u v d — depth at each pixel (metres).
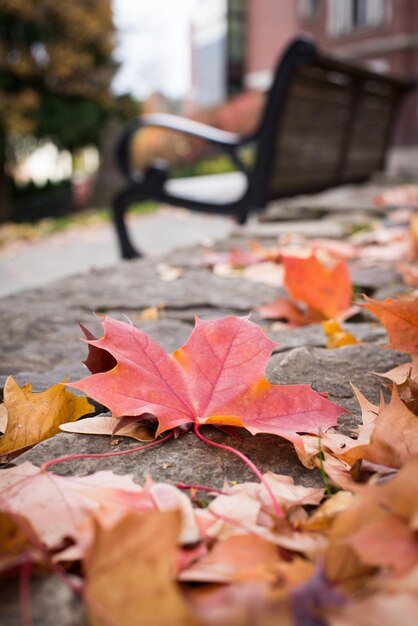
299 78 1.06
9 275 1.48
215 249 0.81
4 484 0.24
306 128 1.16
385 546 0.18
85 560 0.18
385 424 0.25
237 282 0.63
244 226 1.06
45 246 2.04
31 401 0.31
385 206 1.17
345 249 0.76
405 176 1.73
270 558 0.20
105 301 0.57
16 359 0.43
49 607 0.18
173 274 0.66
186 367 0.29
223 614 0.15
